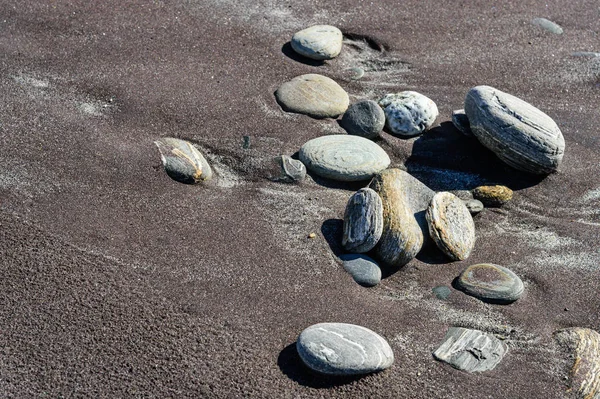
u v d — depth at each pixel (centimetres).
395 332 321
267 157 407
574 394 305
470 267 357
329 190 396
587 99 489
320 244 359
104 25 483
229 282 332
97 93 431
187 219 362
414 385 300
